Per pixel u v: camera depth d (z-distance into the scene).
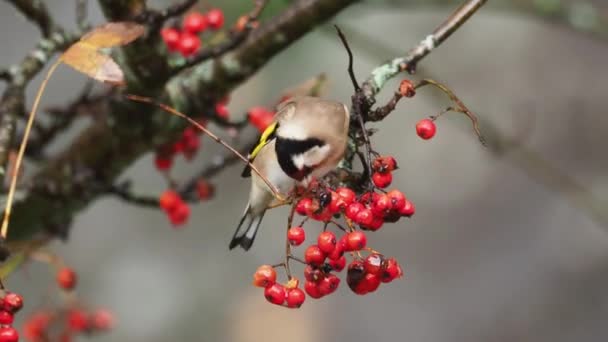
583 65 16.80
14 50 15.27
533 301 16.38
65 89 14.94
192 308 16.17
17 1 6.36
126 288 16.08
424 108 17.08
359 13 9.40
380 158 4.66
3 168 5.79
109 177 7.13
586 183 16.11
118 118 6.66
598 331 15.88
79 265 16.05
